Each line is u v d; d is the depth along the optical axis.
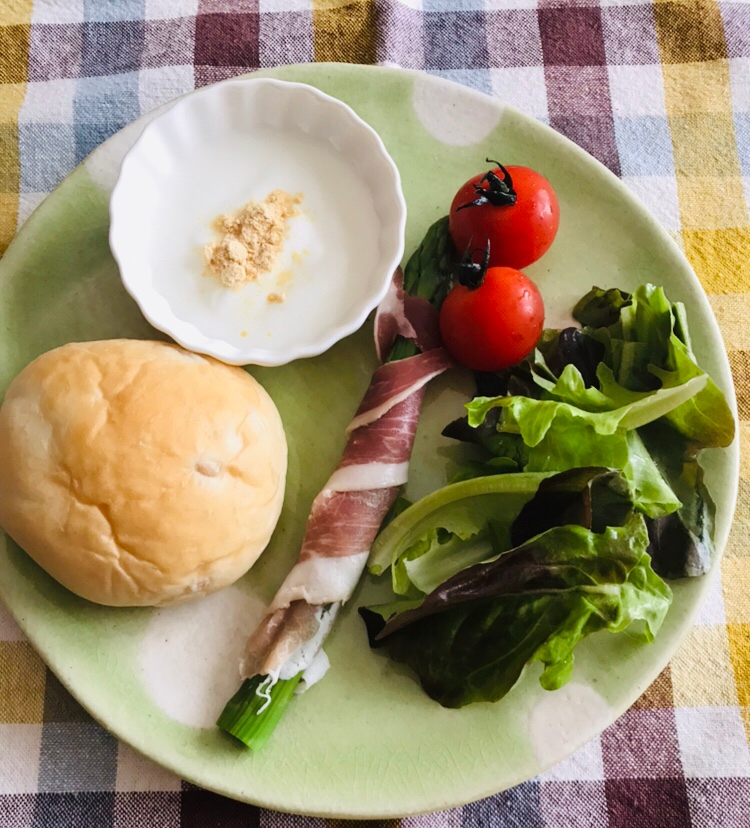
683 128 0.31
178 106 0.26
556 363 0.26
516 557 0.23
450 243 0.27
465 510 0.25
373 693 0.25
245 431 0.24
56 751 0.25
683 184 0.31
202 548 0.23
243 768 0.24
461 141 0.29
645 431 0.26
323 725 0.24
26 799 0.25
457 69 0.31
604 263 0.28
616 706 0.24
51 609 0.24
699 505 0.25
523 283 0.25
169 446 0.23
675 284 0.28
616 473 0.23
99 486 0.22
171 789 0.25
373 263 0.27
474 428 0.26
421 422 0.27
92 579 0.23
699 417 0.25
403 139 0.29
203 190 0.27
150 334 0.27
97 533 0.22
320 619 0.25
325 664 0.25
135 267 0.26
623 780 0.26
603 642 0.25
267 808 0.24
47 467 0.23
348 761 0.24
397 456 0.26
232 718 0.24
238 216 0.27
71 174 0.27
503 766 0.24
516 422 0.25
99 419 0.23
